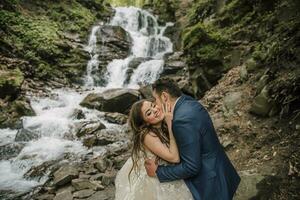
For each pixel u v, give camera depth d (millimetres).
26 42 11953
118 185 3150
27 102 8930
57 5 14836
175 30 15977
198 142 2473
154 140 2705
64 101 9836
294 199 3576
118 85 12531
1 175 5891
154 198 2738
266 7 8227
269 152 4520
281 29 6594
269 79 5707
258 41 7668
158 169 2680
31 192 5320
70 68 12258
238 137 5199
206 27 9039
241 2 9141
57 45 12500
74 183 5195
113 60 13258
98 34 14453
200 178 2541
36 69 11312
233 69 7668
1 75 8961
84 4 16484
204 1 12570
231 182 2727
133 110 2818
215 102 6941
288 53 5605
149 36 16219
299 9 6742
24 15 13016
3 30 11555
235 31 8531
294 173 3877
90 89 11586
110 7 18031
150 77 12164
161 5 18344
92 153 6680
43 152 6695
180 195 2664
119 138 7457
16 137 7188
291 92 4938
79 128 7707
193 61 8469
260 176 4008
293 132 4586
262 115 5312
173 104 2707
